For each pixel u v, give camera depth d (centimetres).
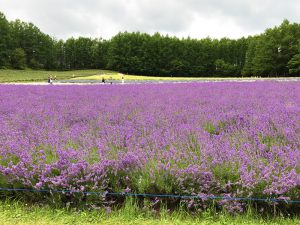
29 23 11788
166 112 768
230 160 396
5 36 10381
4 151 450
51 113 805
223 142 484
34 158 438
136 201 375
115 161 400
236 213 341
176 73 10369
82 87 1903
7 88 1777
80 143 507
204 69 10356
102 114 775
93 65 12275
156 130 569
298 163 386
